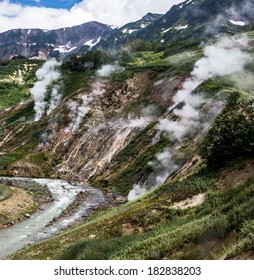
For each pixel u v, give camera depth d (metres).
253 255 12.42
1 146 121.56
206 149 35.81
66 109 118.00
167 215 29.61
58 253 28.11
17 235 46.66
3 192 61.12
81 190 79.25
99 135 105.56
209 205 27.73
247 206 16.72
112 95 120.19
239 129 33.38
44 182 88.69
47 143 110.88
